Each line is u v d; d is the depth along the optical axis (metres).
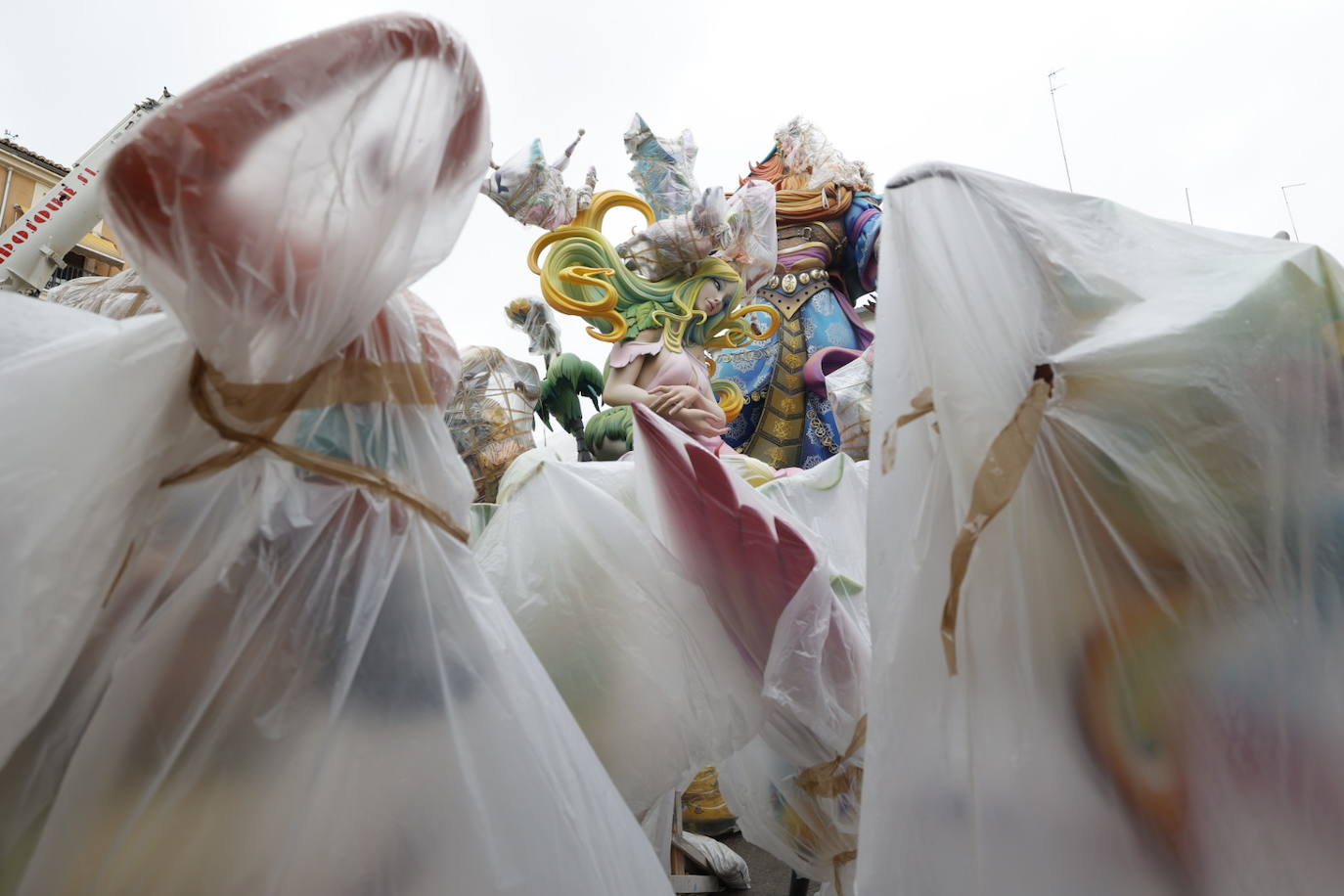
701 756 1.85
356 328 1.21
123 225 1.05
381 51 1.15
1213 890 1.20
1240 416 1.31
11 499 1.06
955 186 1.46
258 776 1.07
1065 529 1.32
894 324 1.50
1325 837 1.20
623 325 3.81
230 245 1.07
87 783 1.04
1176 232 1.49
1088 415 1.33
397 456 1.28
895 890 1.33
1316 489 1.30
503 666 1.27
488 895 1.09
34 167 16.48
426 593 1.23
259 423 1.17
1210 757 1.23
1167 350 1.33
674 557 1.98
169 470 1.16
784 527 1.92
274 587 1.14
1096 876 1.22
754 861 3.10
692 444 1.98
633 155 4.36
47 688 1.04
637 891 1.24
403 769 1.13
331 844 1.07
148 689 1.08
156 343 1.17
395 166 1.16
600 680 1.85
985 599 1.33
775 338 5.95
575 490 2.00
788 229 6.20
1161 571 1.28
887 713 1.39
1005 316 1.39
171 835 1.04
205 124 1.04
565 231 3.87
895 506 1.45
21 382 1.11
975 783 1.28
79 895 1.01
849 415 4.78
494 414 3.47
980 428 1.35
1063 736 1.27
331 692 1.12
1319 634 1.25
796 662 1.86
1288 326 1.35
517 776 1.18
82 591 1.06
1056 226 1.45
